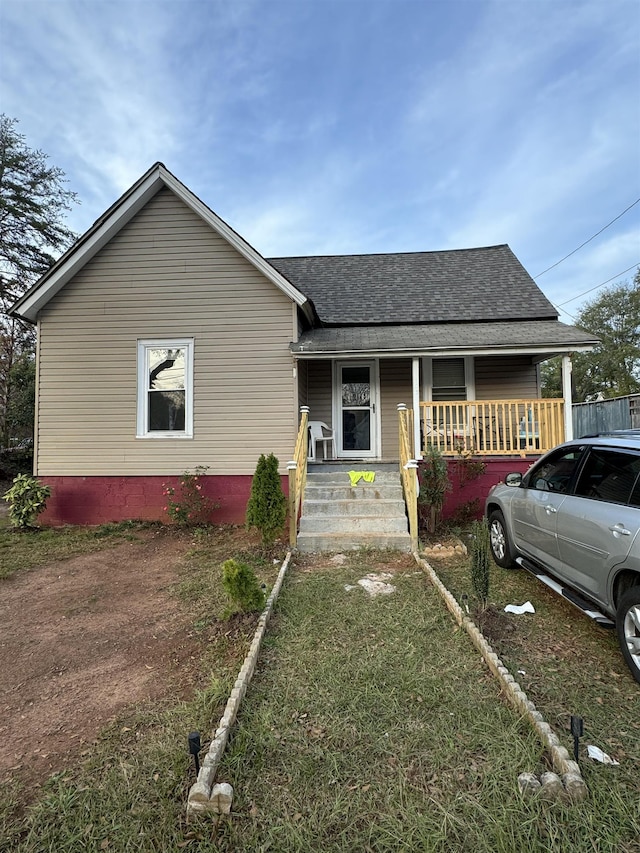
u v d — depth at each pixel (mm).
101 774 2230
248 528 6398
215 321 8531
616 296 35500
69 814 1985
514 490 5105
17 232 17391
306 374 9820
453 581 4965
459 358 9805
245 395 8461
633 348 33188
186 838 1838
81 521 8555
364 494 7355
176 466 8500
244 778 2129
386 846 1772
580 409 15680
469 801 1963
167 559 6301
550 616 4043
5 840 1886
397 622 3863
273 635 3686
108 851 1802
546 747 2281
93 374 8656
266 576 5246
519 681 2963
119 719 2695
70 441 8641
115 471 8562
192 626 4031
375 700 2740
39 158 17484
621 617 3092
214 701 2773
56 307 8727
